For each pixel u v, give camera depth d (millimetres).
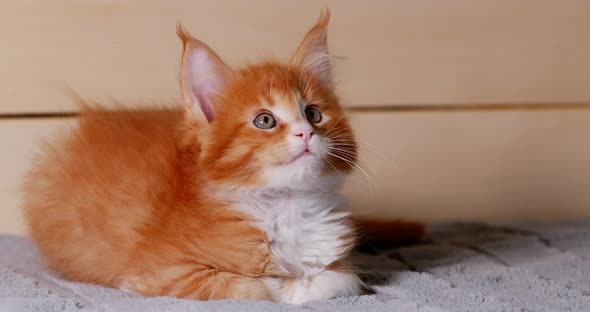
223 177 892
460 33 1220
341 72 1208
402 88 1220
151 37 1178
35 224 988
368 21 1205
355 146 938
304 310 829
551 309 846
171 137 959
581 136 1242
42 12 1169
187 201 899
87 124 1000
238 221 888
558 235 1089
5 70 1173
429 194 1232
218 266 880
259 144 887
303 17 1188
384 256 1028
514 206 1242
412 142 1227
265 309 824
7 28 1167
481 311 839
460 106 1230
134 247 909
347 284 898
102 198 939
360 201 1218
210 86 918
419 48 1216
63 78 1178
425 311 836
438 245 1063
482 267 975
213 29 1181
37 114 1181
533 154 1242
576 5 1231
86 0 1171
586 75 1239
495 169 1240
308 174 889
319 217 911
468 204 1239
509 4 1224
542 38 1232
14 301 862
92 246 941
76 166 970
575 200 1242
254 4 1182
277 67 944
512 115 1237
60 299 866
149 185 923
